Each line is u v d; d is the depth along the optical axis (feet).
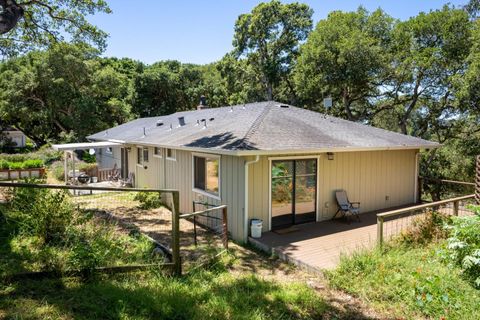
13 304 11.24
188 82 130.82
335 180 33.27
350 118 76.13
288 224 30.48
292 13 100.73
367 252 20.42
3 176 63.77
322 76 68.80
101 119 107.14
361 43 63.77
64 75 98.58
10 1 26.27
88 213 24.72
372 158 36.06
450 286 16.12
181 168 38.34
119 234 24.30
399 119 79.00
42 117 102.06
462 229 18.97
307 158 31.04
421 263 18.97
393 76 68.54
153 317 12.08
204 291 15.51
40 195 22.66
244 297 15.35
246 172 27.30
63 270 14.33
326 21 74.38
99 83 102.53
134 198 44.14
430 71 63.82
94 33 44.19
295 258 22.27
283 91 105.60
